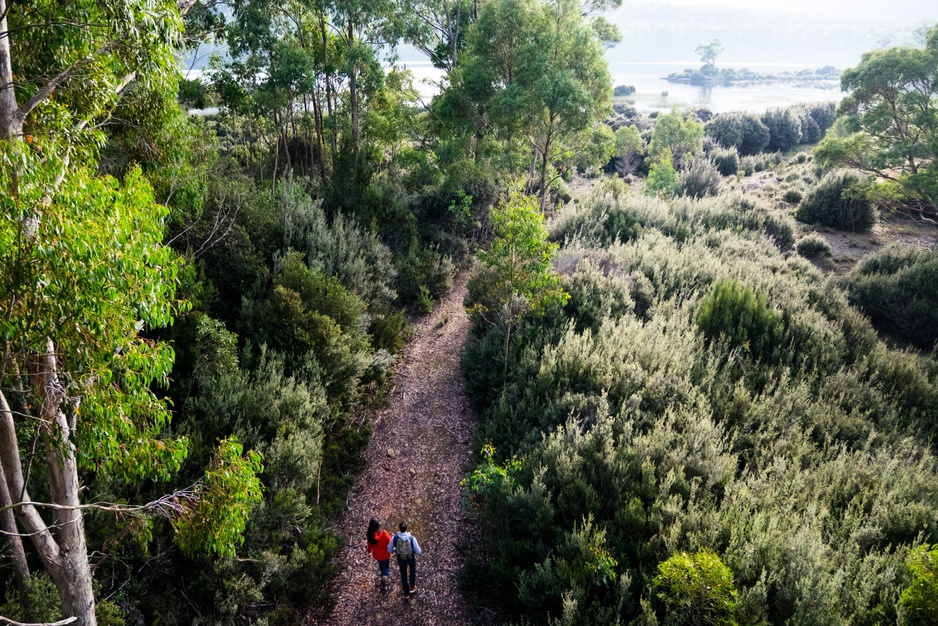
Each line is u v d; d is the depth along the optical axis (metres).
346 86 26.12
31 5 5.18
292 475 8.82
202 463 8.21
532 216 11.67
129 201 4.77
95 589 6.41
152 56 5.72
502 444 10.39
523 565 7.73
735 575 6.31
